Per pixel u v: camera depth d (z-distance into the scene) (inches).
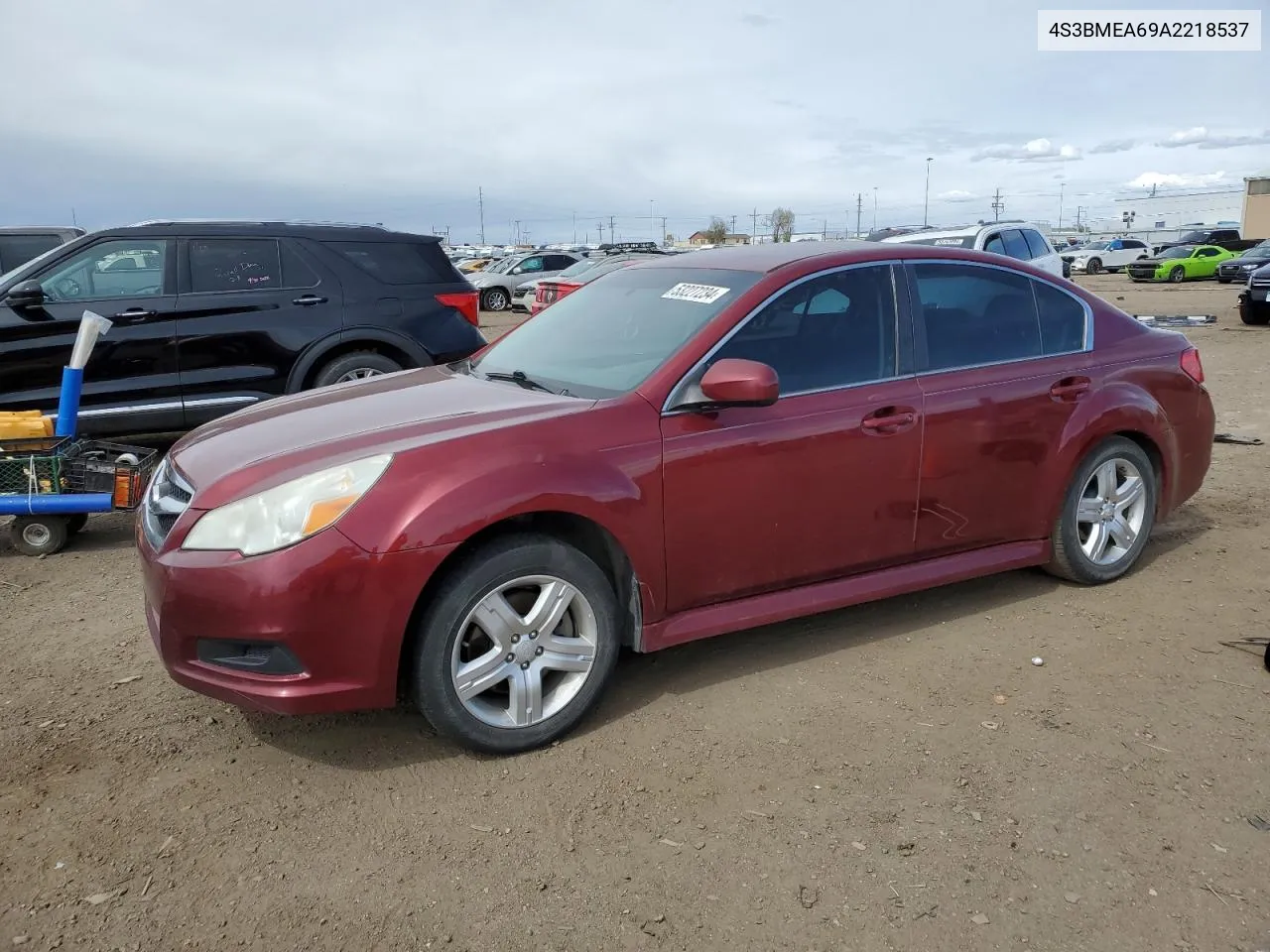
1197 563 196.4
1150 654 155.7
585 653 130.6
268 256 286.4
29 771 124.7
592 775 122.7
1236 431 327.3
